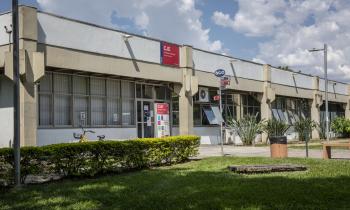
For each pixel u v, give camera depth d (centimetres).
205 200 834
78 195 912
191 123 2712
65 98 2094
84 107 2188
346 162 1506
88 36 2048
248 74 3359
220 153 2127
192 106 2725
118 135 2362
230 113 3350
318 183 1028
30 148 1062
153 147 1424
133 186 1014
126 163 1305
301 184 1012
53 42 1880
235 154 2055
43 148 1088
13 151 1019
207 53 2911
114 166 1264
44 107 1992
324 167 1352
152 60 2438
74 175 1153
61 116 2067
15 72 1008
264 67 3566
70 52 1955
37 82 1794
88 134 2178
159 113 2569
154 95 2641
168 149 1493
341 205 784
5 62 1698
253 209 757
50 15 1872
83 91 2188
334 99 4875
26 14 1738
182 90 2677
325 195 873
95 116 2244
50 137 1994
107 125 2302
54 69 1967
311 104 4438
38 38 1816
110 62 2162
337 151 2234
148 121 2586
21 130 1733
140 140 1369
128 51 2275
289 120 4141
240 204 797
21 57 1716
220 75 1920
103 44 2128
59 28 1909
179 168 1388
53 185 1041
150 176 1181
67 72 2064
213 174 1212
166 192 931
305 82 4272
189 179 1114
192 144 1638
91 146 1184
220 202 813
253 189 950
